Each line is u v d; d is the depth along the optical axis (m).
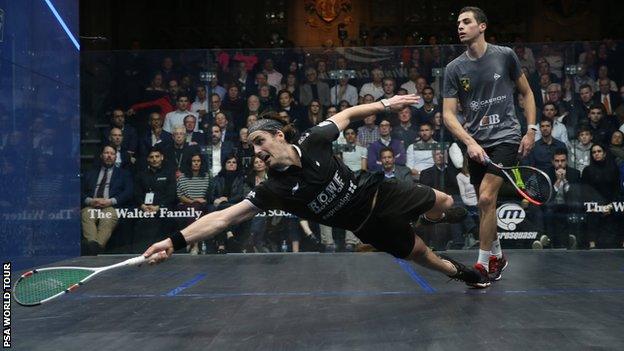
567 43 7.28
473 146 4.44
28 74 6.14
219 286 4.69
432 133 7.30
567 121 7.26
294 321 3.36
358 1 13.70
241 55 7.44
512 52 4.60
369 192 3.45
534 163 7.29
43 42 6.47
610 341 2.81
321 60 7.41
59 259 6.83
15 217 5.84
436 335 2.96
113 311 3.74
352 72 7.41
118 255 7.39
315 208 3.37
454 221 3.98
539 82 7.30
